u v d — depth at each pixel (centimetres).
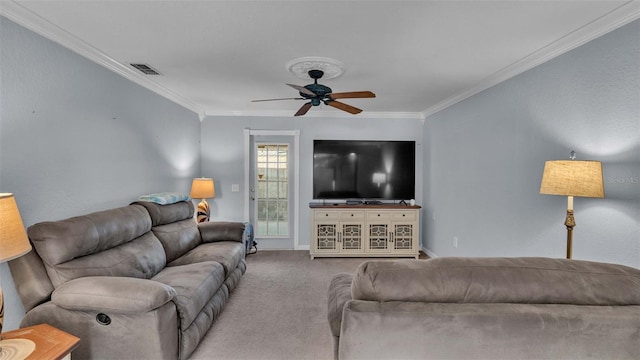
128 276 230
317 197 493
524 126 275
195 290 230
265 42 237
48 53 218
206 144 503
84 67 253
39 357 131
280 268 415
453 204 407
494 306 113
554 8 185
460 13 192
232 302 304
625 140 187
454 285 116
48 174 221
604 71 200
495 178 317
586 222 213
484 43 235
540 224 255
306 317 273
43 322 181
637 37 181
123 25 212
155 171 367
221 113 502
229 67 294
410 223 466
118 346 180
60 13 195
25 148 203
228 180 507
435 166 463
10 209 138
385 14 194
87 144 257
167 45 244
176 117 420
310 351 222
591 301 114
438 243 453
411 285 117
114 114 291
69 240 197
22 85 200
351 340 114
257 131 506
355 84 344
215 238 371
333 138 511
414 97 403
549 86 246
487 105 331
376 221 464
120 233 244
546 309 111
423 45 240
